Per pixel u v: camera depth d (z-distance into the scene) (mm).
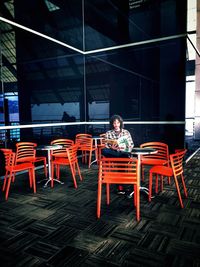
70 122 6699
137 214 2770
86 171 5383
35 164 5773
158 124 5973
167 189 3973
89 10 7125
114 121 3768
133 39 6340
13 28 5215
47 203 3373
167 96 5797
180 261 1977
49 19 6043
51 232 2500
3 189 3938
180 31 5496
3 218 2867
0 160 4773
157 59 5992
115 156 3396
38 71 6070
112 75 7250
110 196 3652
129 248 2178
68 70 6828
